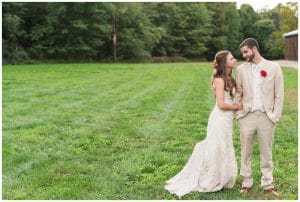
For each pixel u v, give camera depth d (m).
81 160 8.47
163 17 69.44
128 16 60.00
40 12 56.12
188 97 17.41
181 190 6.73
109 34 59.56
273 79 6.63
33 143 9.73
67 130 11.08
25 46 55.41
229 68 6.86
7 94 17.61
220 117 6.82
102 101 16.17
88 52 58.09
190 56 72.00
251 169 7.53
